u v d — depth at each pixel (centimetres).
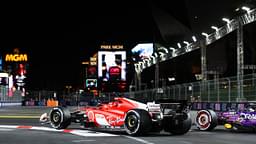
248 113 1492
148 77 11662
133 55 10944
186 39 5888
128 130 1315
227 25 3706
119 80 13100
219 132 1546
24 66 11831
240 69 3153
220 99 2928
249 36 5528
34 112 3334
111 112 1404
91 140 1173
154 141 1173
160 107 1361
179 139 1244
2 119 2194
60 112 1484
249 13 3095
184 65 9712
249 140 1245
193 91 3462
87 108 1503
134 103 1363
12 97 6575
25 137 1237
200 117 1603
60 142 1111
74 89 16150
